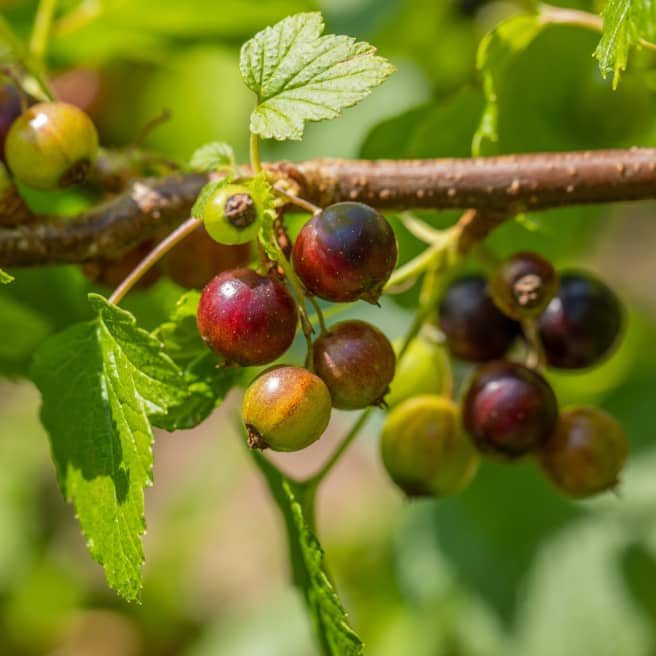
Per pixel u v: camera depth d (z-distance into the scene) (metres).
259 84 0.28
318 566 0.29
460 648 0.42
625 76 0.36
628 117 0.37
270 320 0.28
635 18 0.28
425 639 0.43
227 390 0.30
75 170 0.30
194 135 0.45
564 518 0.42
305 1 0.37
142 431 0.28
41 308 0.35
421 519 0.44
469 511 0.43
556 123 0.36
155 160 0.31
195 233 0.31
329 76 0.28
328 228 0.28
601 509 0.42
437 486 0.32
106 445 0.29
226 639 0.52
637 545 0.41
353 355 0.28
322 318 0.29
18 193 0.30
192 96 0.45
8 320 0.35
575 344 0.31
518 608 0.42
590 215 0.37
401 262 0.35
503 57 0.32
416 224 0.32
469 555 0.42
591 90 0.36
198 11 0.37
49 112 0.30
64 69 0.38
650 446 0.43
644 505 0.42
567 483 0.31
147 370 0.28
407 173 0.30
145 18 0.38
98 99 0.42
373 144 0.34
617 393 0.44
